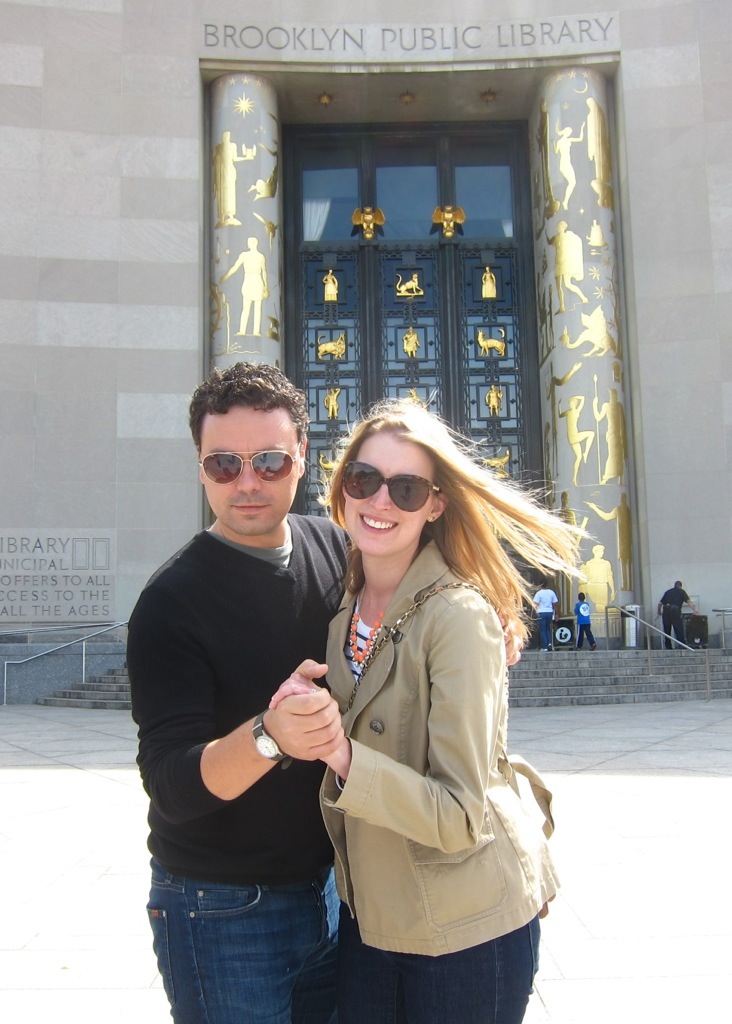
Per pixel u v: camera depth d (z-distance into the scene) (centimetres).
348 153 2172
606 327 1880
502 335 2092
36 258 1800
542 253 1986
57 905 418
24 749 915
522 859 175
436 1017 168
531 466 2033
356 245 2120
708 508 1816
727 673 1502
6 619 1697
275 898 190
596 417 1852
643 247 1894
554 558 207
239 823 187
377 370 2062
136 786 697
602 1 1955
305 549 213
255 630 194
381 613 190
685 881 437
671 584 1803
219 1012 183
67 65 1861
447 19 1953
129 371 1798
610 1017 296
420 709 173
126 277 1822
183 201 1856
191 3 1911
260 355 1862
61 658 1642
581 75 1953
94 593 1727
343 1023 191
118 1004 311
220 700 191
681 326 1866
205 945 185
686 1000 307
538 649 1820
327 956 212
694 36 1938
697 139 1911
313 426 2039
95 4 1886
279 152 2002
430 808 156
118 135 1858
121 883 450
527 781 202
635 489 1895
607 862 470
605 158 1941
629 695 1377
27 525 1728
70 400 1775
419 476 187
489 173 2170
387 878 171
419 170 2167
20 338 1773
